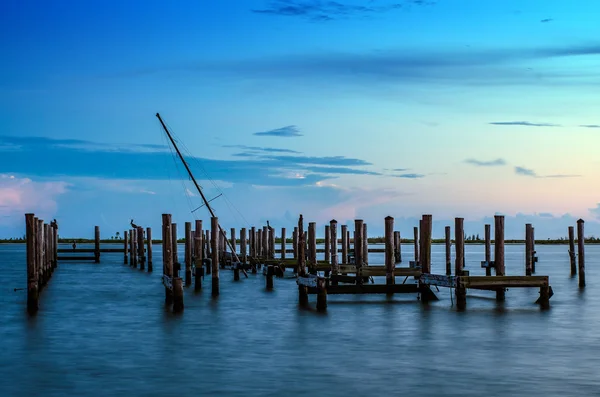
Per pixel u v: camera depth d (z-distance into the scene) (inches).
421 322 1358.3
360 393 840.3
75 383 903.1
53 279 2598.4
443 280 1583.4
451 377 912.9
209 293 1967.3
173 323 1386.6
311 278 1596.9
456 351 1077.1
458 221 1710.1
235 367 979.3
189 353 1080.2
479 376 917.2
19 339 1219.9
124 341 1190.3
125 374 946.7
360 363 996.6
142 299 1846.7
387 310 1531.7
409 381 893.8
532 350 1082.7
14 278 2694.4
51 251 2962.6
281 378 913.5
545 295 1557.6
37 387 885.2
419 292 1667.1
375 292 1615.4
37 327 1352.1
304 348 1109.7
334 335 1223.5
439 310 1525.6
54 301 1803.6
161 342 1176.8
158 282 2433.6
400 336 1208.2
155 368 979.3
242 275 2659.9
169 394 846.5
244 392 850.1
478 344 1132.5
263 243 2952.8
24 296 1951.3
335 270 2137.1
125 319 1450.5
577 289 2050.9
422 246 1672.0
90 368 984.9
